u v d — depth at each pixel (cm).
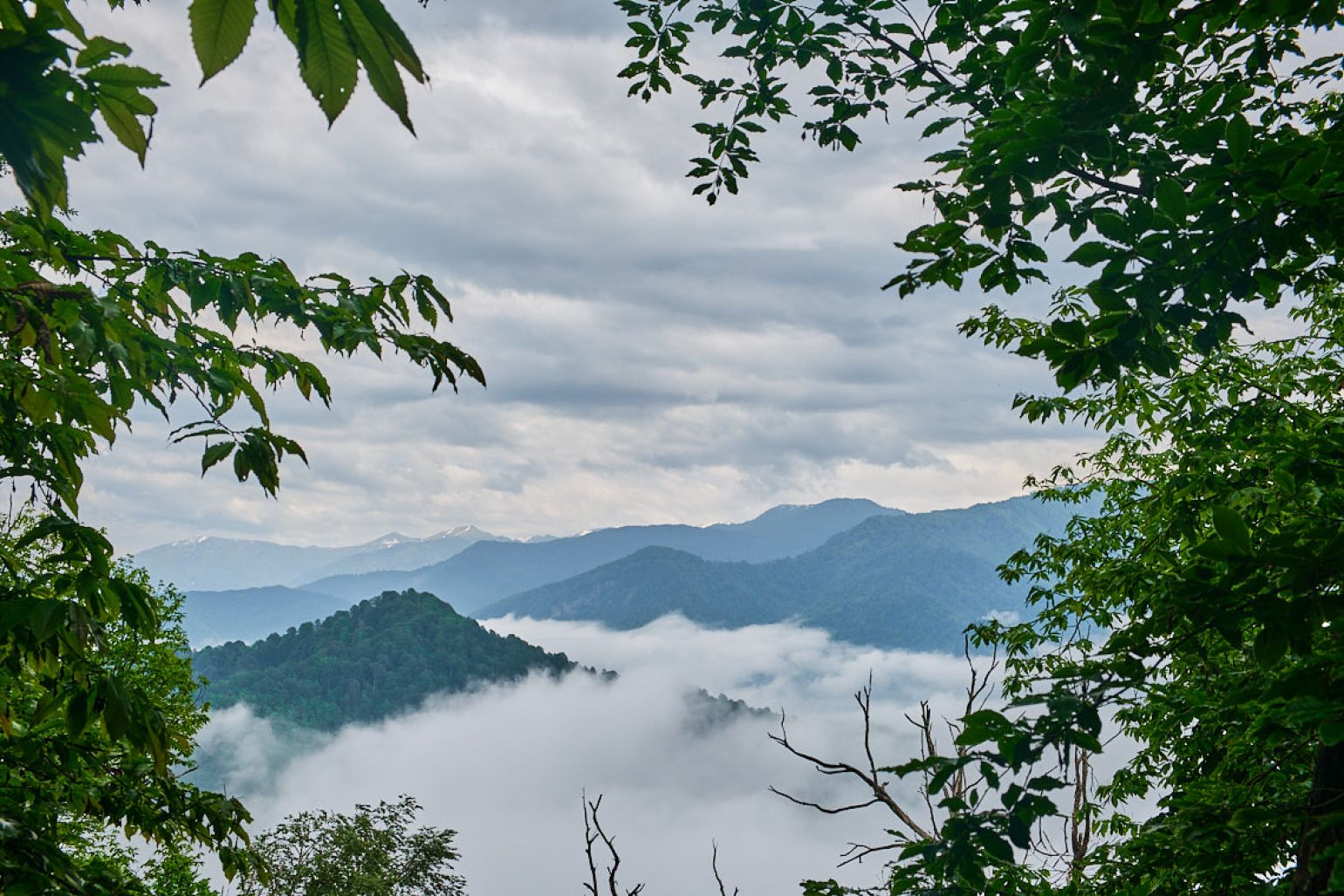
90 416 371
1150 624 391
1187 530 798
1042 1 413
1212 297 435
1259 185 375
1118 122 471
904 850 378
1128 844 699
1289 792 652
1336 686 353
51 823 488
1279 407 827
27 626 356
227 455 379
